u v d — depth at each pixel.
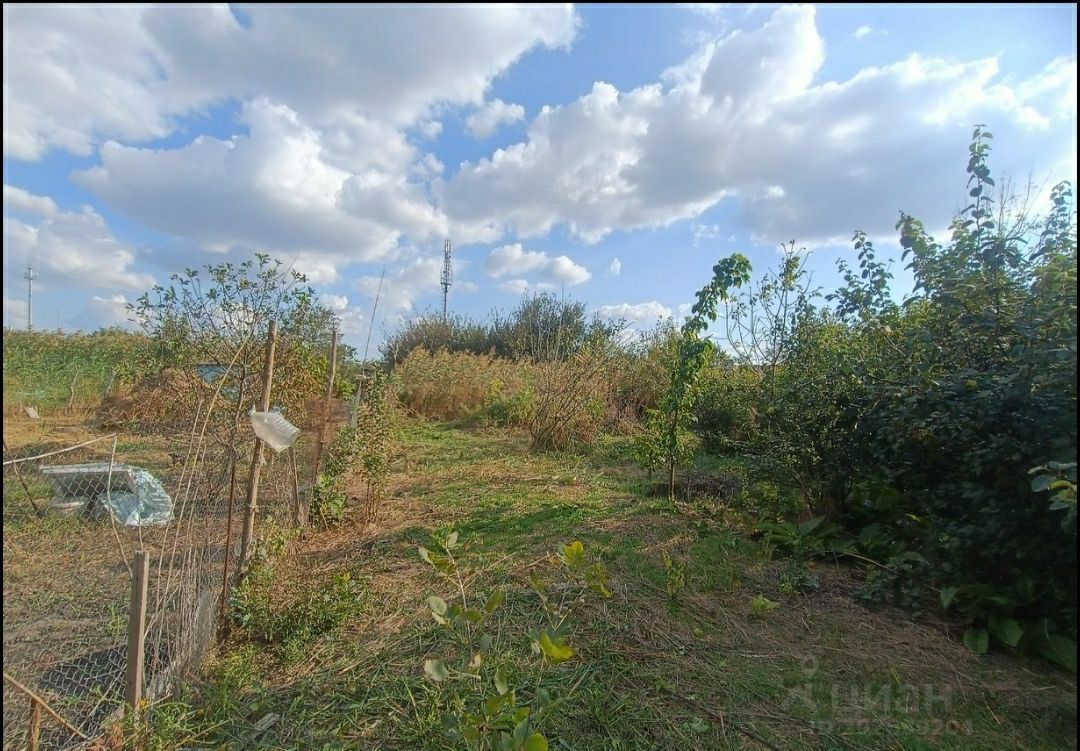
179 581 2.90
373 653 3.02
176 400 3.85
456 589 3.78
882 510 4.37
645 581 3.90
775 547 4.40
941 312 3.67
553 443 8.91
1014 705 2.64
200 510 3.30
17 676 2.40
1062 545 2.95
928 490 3.68
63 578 3.49
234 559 3.58
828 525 4.49
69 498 4.53
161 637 2.67
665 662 2.96
